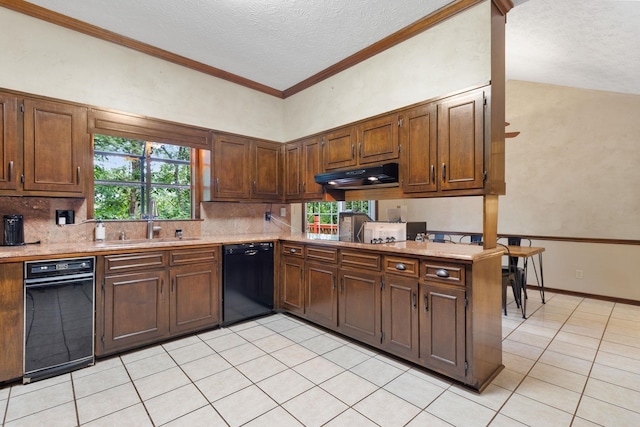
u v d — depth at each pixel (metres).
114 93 2.84
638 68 2.97
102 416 1.73
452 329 2.04
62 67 2.57
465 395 1.94
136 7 2.41
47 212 2.64
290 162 3.98
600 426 1.66
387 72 2.88
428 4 2.35
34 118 2.40
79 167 2.61
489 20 2.18
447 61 2.41
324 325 2.98
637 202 4.04
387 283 2.42
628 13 2.11
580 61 3.08
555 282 4.68
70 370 2.22
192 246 2.85
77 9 2.44
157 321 2.64
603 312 3.69
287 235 3.70
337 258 2.85
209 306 2.97
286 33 2.77
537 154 4.86
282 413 1.76
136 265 2.53
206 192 3.53
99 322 2.36
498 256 2.24
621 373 2.24
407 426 1.66
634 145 4.07
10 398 1.90
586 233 4.41
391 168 2.69
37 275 2.10
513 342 2.81
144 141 3.31
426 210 6.50
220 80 3.58
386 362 2.37
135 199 3.31
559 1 2.18
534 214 4.88
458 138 2.29
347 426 1.66
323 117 3.57
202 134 3.38
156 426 1.65
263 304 3.40
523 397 1.93
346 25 2.63
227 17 2.54
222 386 2.04
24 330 2.06
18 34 2.38
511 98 5.11
